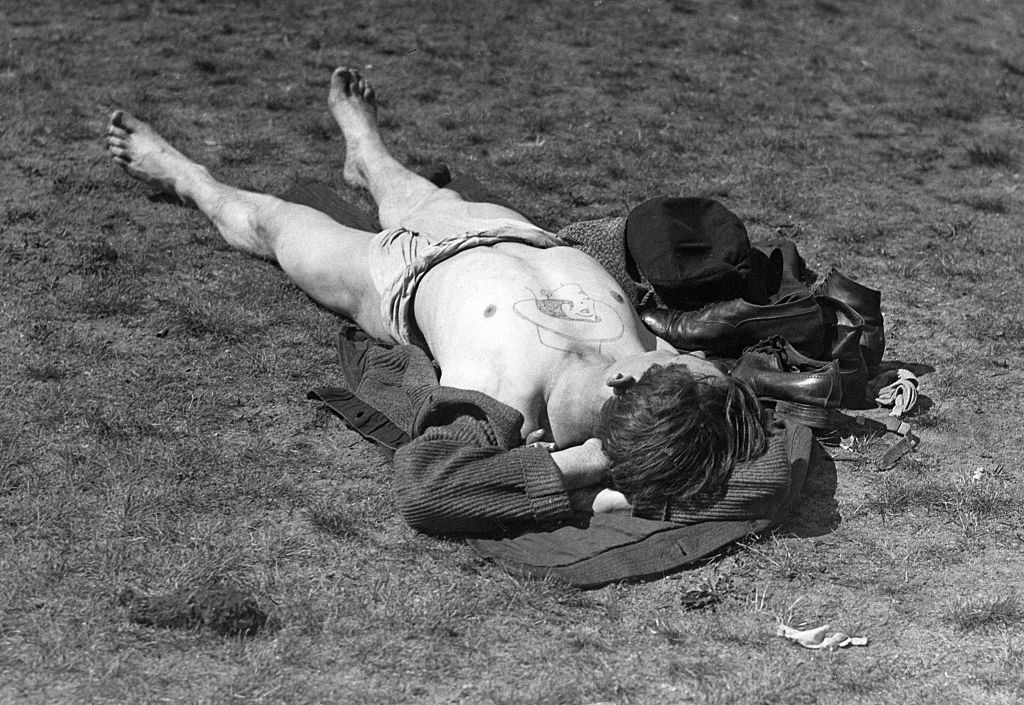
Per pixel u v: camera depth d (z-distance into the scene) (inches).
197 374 226.1
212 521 181.0
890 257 289.3
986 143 379.9
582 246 239.5
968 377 235.1
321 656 153.7
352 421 208.5
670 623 163.6
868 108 413.1
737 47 478.9
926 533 187.3
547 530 181.8
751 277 235.6
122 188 301.4
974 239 300.7
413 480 177.2
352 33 458.9
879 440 212.8
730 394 181.5
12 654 149.7
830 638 160.9
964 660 158.4
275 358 233.1
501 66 432.1
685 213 237.3
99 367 224.7
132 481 189.0
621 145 358.6
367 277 233.3
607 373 188.9
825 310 225.0
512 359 193.3
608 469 183.5
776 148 363.9
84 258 264.4
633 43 473.7
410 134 360.8
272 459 200.2
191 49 425.1
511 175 330.0
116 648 151.9
